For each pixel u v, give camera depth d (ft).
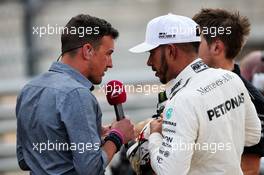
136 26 126.00
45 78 33.19
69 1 121.19
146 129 33.96
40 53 90.79
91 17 33.55
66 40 33.24
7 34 103.71
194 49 32.22
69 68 33.14
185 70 31.94
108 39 33.60
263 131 36.27
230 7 129.29
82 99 31.76
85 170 31.35
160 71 32.71
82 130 31.48
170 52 32.14
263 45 120.47
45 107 32.30
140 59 114.83
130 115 83.87
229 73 32.76
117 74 85.05
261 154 36.35
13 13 105.19
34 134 32.76
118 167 52.31
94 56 33.30
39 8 94.07
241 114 32.60
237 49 35.96
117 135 33.63
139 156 33.78
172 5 128.26
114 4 127.03
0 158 79.97
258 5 128.98
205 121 30.96
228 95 32.01
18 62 99.35
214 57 35.78
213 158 31.60
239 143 32.71
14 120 81.46
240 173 32.63
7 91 83.15
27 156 33.45
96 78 33.71
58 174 32.19
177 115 30.71
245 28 36.19
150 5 127.95
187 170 30.81
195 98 30.89
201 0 128.77
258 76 46.98
